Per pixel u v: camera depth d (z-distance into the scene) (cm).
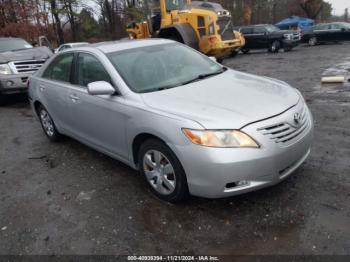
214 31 1291
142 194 371
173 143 310
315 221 297
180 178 320
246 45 2134
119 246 293
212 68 451
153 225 315
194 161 299
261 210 320
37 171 461
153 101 346
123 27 3341
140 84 381
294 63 1378
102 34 3416
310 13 4491
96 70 419
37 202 378
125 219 329
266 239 283
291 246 272
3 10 2159
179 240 293
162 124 319
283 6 5053
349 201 320
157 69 411
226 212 323
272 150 296
